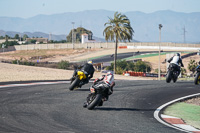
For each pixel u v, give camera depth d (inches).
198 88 1496.1
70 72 3395.7
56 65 6683.1
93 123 693.3
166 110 959.6
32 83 1513.3
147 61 7352.4
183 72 5738.2
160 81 1803.6
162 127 692.1
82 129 625.3
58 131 595.2
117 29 4889.3
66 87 1341.0
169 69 1524.4
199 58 7465.6
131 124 705.0
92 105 835.4
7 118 696.4
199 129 707.4
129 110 900.0
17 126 620.7
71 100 1013.8
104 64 5191.9
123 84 1561.3
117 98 1110.4
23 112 781.3
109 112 842.8
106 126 666.8
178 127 709.9
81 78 1155.9
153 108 970.1
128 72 5064.0
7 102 924.6
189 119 837.2
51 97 1060.5
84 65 1176.8
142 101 1087.0
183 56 7421.3
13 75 2239.2
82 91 1226.6
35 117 727.1
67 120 713.0
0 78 1894.7
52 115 763.4
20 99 991.0
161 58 7687.0
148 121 757.9
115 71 5098.4
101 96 847.7
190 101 1171.9
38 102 948.6
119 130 633.0
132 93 1256.2
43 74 2586.1
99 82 855.1
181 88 1482.5
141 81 1754.4
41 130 596.7
